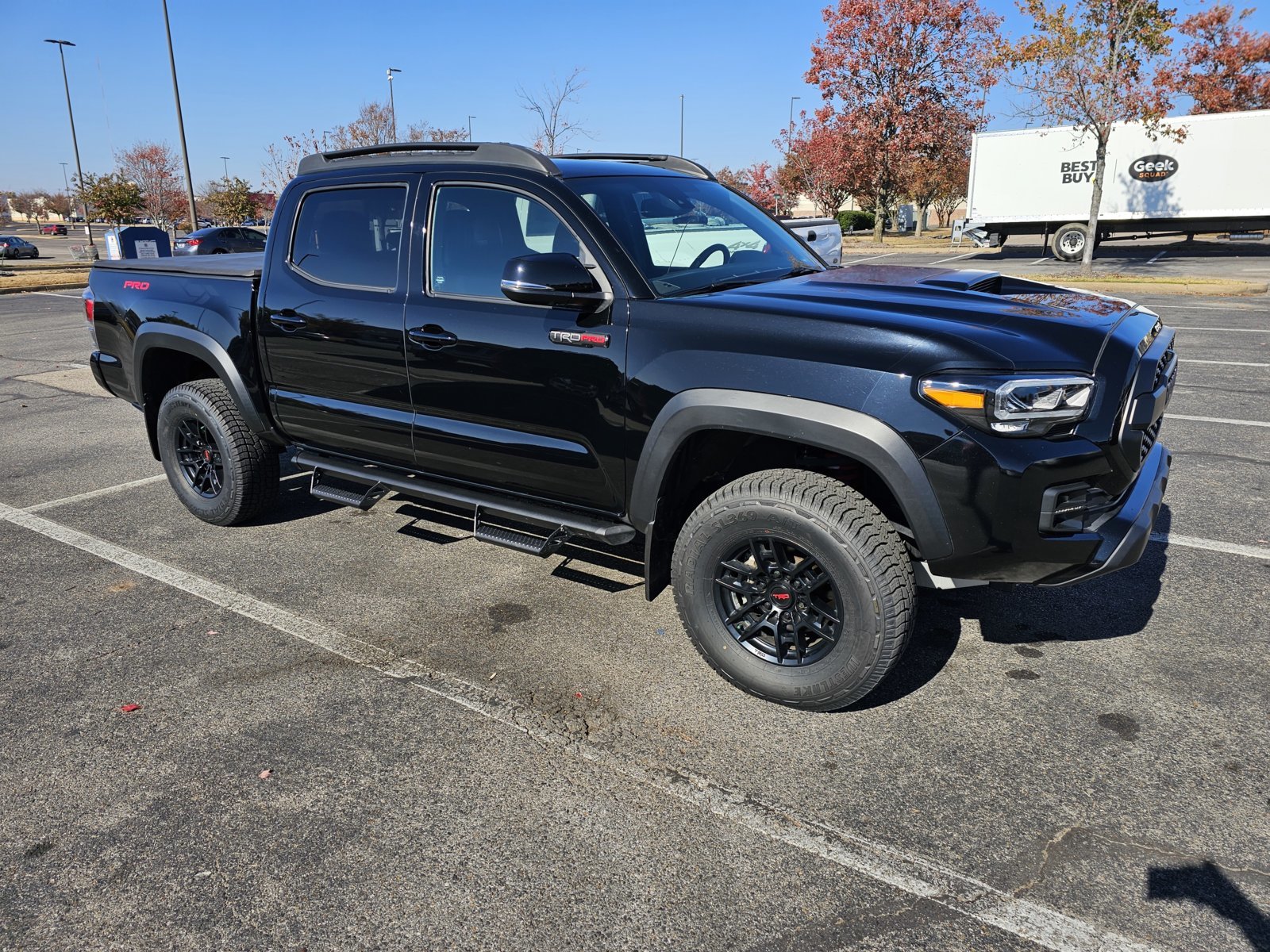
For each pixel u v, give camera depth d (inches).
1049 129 917.2
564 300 120.4
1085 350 104.1
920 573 113.8
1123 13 649.6
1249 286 567.8
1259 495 194.1
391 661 133.0
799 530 108.5
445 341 137.4
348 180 152.3
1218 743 109.0
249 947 81.6
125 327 190.5
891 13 1176.8
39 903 87.3
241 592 157.5
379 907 86.0
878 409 102.6
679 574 121.3
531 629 142.4
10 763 109.3
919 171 1347.2
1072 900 85.4
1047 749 108.8
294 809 100.1
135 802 101.7
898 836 94.5
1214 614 141.8
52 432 277.1
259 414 172.1
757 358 109.9
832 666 111.4
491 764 107.9
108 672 130.5
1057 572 105.0
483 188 136.3
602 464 127.3
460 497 146.6
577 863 91.4
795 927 82.8
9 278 856.3
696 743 111.5
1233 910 83.8
